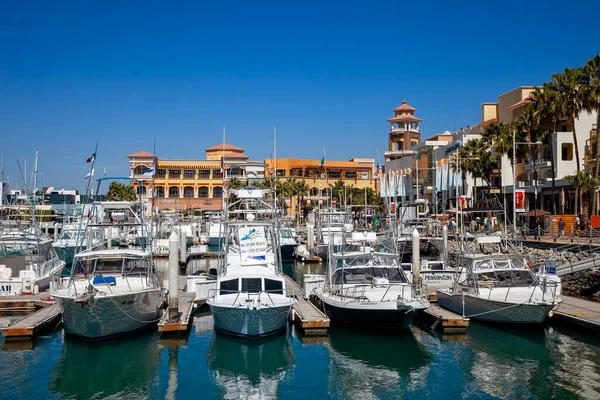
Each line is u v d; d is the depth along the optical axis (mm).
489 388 20188
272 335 25953
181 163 125250
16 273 34625
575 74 49750
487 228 50406
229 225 34344
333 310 27500
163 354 24125
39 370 22125
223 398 19750
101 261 27938
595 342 24578
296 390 20391
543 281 27266
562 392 19516
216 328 26938
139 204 33938
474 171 61969
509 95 73250
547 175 63656
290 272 51688
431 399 19438
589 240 40594
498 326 27000
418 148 91500
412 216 53344
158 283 29875
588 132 58625
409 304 25000
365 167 134125
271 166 125938
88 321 24219
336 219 63500
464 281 29375
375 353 24125
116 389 20484
